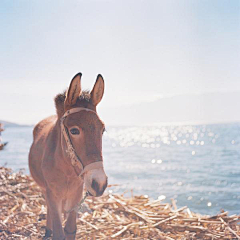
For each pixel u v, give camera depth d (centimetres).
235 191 1605
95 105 394
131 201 695
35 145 512
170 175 2305
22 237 518
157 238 521
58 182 420
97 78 388
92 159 354
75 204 435
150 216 606
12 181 760
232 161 3108
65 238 423
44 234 529
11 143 7762
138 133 15538
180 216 602
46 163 427
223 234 524
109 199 686
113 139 10350
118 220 589
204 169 2602
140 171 2547
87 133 361
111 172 2511
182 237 523
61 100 423
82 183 431
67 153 380
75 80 376
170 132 15525
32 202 655
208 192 1602
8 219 569
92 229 548
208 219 582
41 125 559
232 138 7850
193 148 5366
